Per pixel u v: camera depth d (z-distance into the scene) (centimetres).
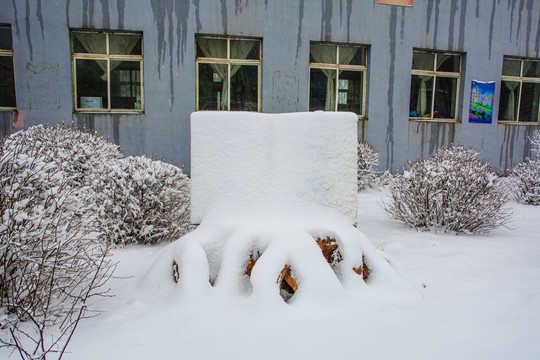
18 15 825
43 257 234
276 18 945
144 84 894
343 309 252
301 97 979
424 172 518
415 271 338
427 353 199
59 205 252
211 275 282
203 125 321
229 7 914
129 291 293
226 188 316
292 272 266
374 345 208
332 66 1027
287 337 217
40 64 843
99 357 196
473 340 213
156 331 225
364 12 998
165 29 888
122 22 866
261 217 304
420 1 1031
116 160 460
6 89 866
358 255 288
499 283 308
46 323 234
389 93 1041
